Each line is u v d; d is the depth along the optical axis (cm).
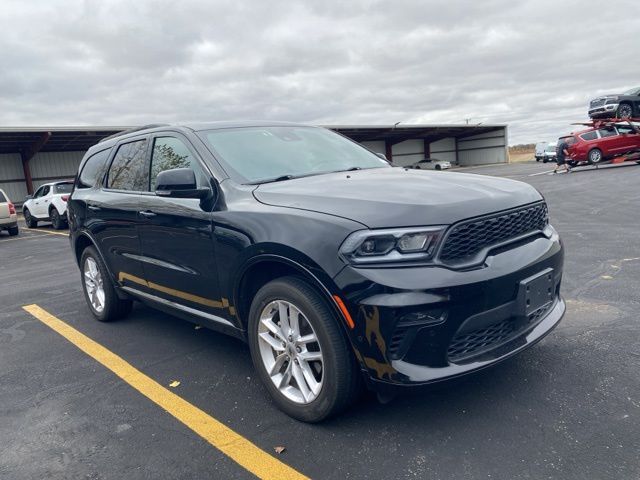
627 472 229
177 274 372
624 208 1111
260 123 421
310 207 283
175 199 367
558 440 257
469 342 265
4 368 411
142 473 257
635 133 2405
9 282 793
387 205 264
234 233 309
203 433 290
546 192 1608
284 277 288
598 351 355
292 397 297
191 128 388
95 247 494
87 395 350
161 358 408
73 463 270
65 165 3406
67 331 495
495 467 240
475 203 273
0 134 2734
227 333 350
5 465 271
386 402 277
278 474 248
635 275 547
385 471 244
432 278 246
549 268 299
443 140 5997
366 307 247
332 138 446
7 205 1616
